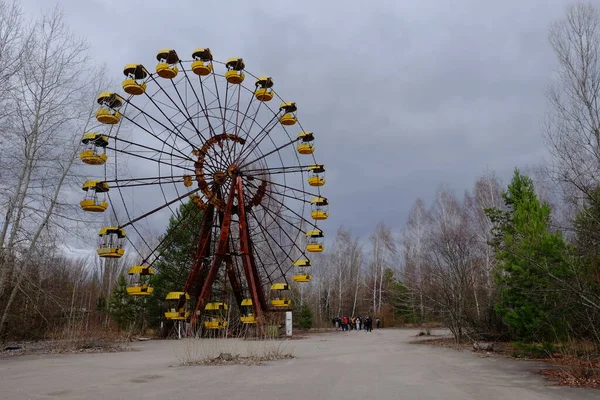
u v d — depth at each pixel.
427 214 52.62
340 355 19.48
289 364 15.88
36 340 30.27
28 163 25.53
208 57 32.31
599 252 13.88
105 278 60.84
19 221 25.02
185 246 41.97
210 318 34.56
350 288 70.81
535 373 12.84
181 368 14.87
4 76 24.52
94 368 15.10
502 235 25.17
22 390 10.66
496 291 23.25
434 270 27.05
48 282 30.22
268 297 48.72
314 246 35.34
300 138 36.19
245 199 36.50
